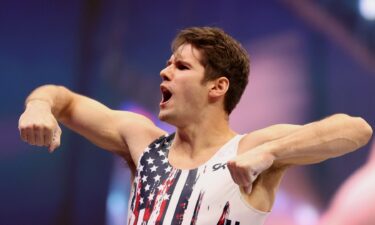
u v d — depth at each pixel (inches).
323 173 569.3
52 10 577.0
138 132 250.2
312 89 588.4
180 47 243.4
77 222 551.5
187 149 236.1
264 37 598.5
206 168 222.8
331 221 563.8
